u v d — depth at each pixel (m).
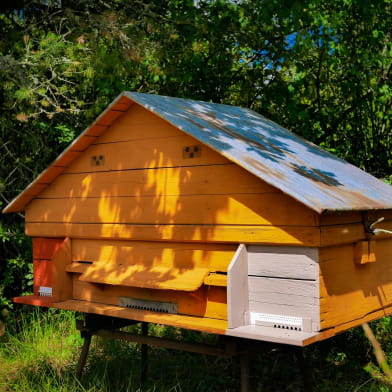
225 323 3.72
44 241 4.97
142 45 6.64
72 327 6.71
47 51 6.46
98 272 4.42
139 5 6.97
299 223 3.42
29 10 6.79
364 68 6.96
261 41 7.17
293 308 3.49
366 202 3.75
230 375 5.54
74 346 6.29
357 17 6.94
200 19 6.98
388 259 4.29
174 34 6.82
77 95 7.54
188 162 3.95
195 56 7.24
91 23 6.39
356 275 3.84
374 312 4.05
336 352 5.90
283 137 4.91
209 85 7.50
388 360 5.60
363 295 3.92
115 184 4.38
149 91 7.70
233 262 3.59
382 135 7.32
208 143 3.67
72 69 6.86
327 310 3.47
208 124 4.22
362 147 7.36
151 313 4.09
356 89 7.05
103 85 6.91
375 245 4.11
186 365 5.70
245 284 3.67
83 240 4.68
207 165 3.85
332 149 7.16
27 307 7.32
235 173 3.70
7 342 6.59
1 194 6.87
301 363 4.61
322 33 7.13
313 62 7.41
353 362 5.73
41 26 6.91
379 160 7.38
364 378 5.39
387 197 4.22
